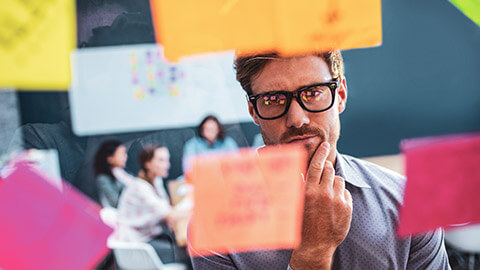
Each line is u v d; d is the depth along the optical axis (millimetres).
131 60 1863
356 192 860
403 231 494
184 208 1558
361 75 2387
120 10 1464
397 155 2328
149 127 1890
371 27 435
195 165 465
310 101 653
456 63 2398
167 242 1508
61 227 460
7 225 442
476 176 487
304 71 645
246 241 475
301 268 652
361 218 844
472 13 470
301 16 425
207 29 417
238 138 2002
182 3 411
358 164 925
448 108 2457
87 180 1560
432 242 849
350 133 2412
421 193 487
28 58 402
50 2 403
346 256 834
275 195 475
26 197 451
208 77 2023
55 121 1457
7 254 441
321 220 625
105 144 1666
